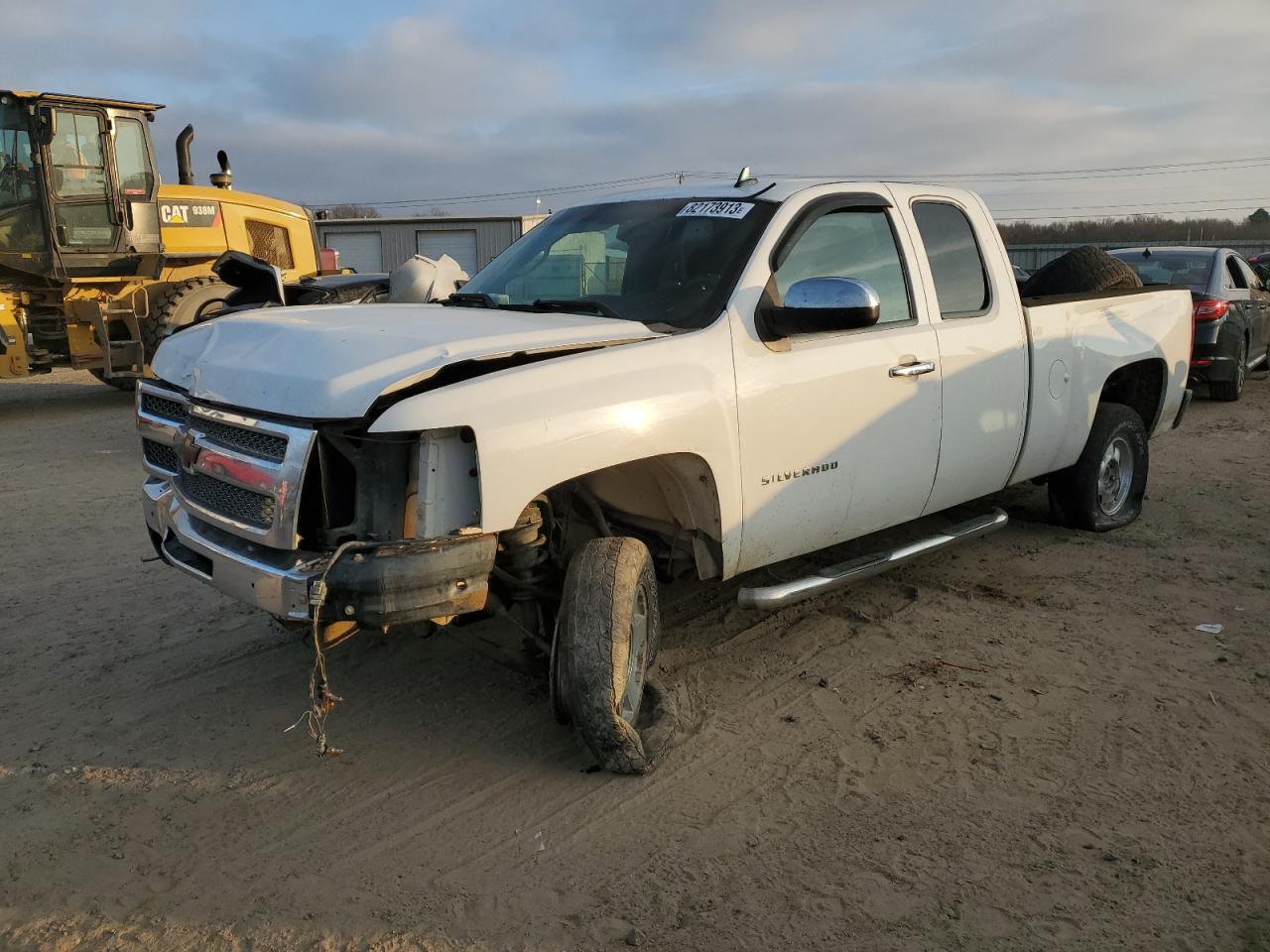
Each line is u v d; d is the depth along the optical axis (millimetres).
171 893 2924
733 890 2928
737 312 3979
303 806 3375
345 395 3080
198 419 3613
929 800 3381
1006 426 5258
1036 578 5586
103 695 4199
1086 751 3691
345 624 3289
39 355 12461
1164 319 6484
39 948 2699
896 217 4793
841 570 4566
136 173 12594
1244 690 4168
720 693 4195
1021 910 2826
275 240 14938
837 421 4277
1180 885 2926
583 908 2854
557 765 3643
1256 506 7098
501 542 3445
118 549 6238
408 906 2863
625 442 3453
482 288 4855
